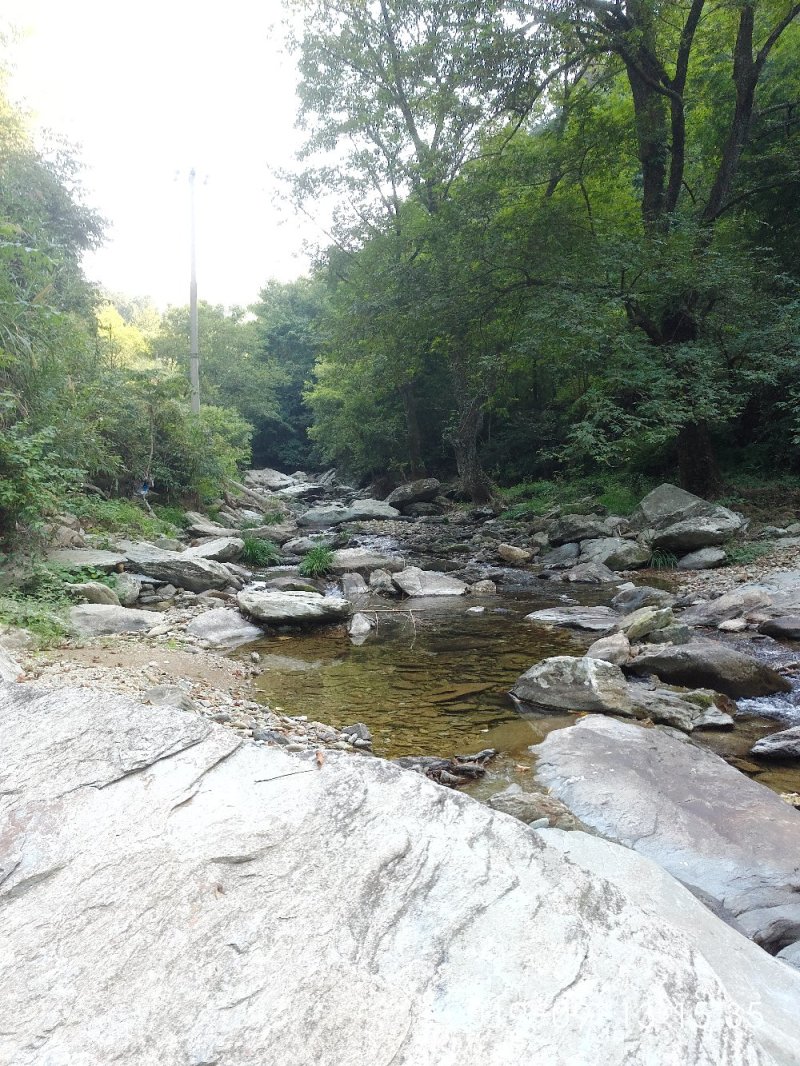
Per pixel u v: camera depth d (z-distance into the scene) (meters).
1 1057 1.19
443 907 1.54
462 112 15.98
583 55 14.62
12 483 8.03
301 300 49.72
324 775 1.94
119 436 14.84
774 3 14.81
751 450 16.64
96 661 6.19
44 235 11.39
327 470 43.44
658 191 15.60
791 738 4.60
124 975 1.36
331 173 21.34
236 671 6.76
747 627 7.81
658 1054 1.27
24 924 1.50
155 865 1.63
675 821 3.43
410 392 26.80
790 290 15.27
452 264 15.91
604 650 6.70
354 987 1.33
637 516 13.78
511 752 4.62
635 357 13.16
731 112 17.22
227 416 26.84
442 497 23.75
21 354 9.57
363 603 10.48
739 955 2.05
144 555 10.66
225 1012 1.28
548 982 1.39
